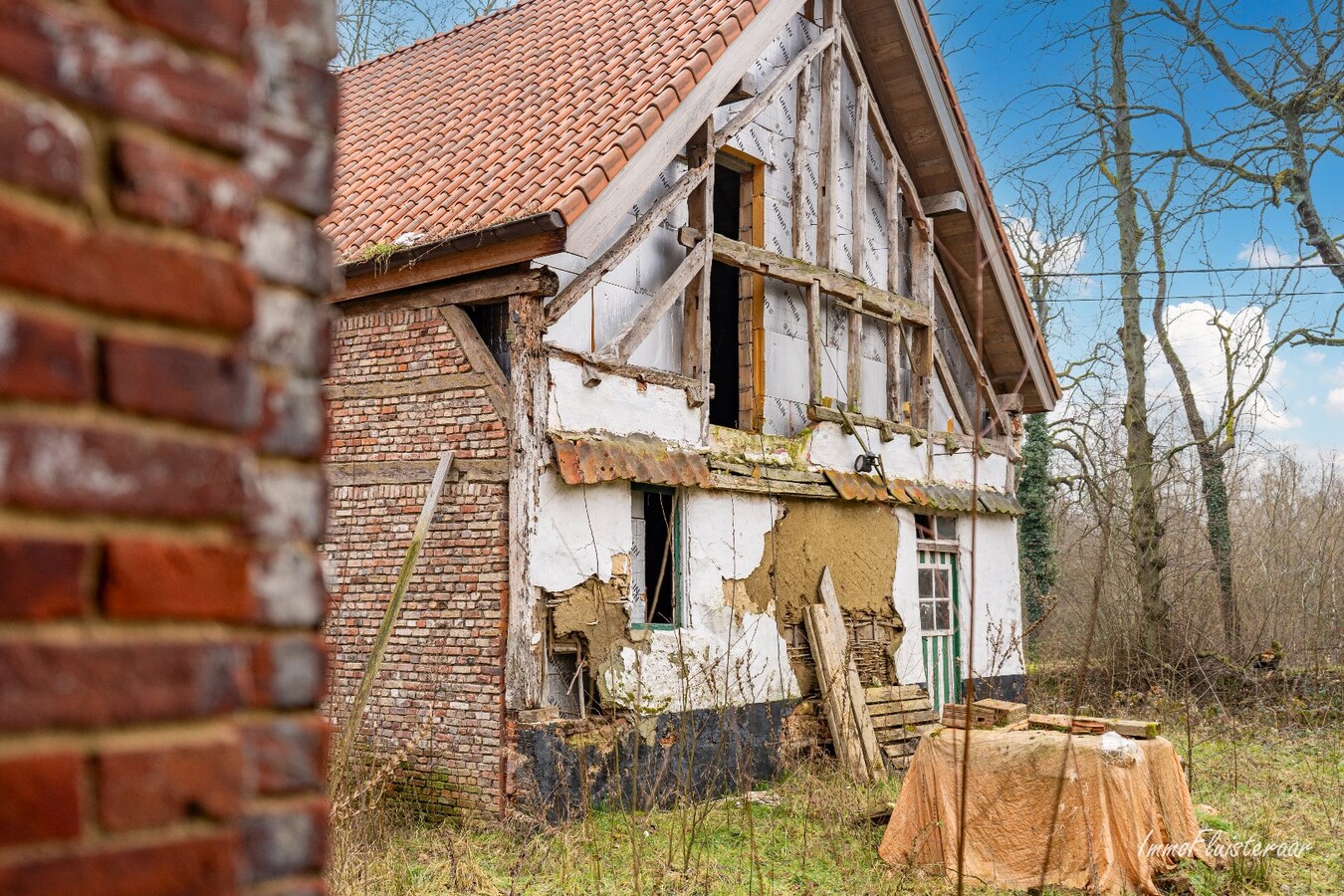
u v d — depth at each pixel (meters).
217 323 1.14
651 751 9.54
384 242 9.24
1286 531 18.95
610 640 9.34
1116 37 18.95
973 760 7.37
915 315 13.64
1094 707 14.49
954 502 13.98
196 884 1.10
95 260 1.05
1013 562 15.61
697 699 10.04
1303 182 17.48
